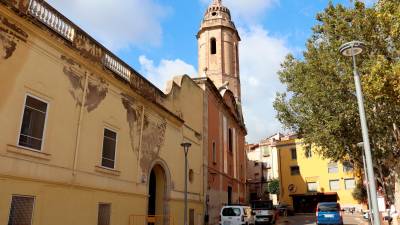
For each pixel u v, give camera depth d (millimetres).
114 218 15562
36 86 11852
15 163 10781
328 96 18578
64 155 12867
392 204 21250
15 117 10953
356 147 22297
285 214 45250
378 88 12836
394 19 12844
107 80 15859
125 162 16891
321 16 17641
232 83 44156
